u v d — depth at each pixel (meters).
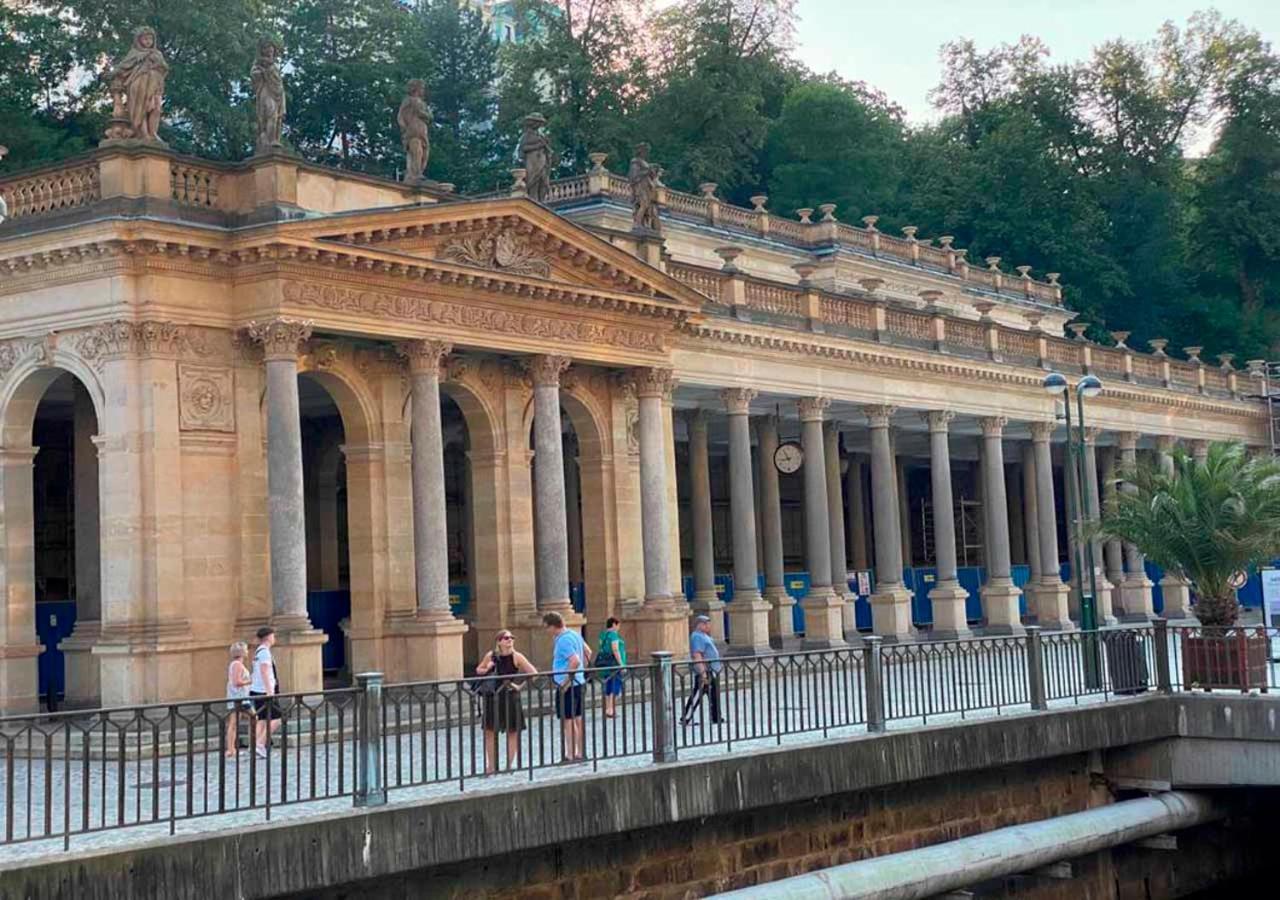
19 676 37.81
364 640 40.53
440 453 40.56
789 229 72.81
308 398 47.06
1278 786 34.50
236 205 37.78
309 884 20.33
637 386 48.31
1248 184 120.19
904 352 61.84
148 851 18.81
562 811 23.53
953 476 86.69
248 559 37.31
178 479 36.16
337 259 37.66
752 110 99.56
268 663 32.06
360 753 21.95
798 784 27.22
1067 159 119.81
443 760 28.58
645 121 97.69
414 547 41.34
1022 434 73.50
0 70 74.44
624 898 24.97
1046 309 88.19
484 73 106.69
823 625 57.84
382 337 39.53
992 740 31.31
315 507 50.72
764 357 55.94
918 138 122.38
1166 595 83.06
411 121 42.00
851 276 72.88
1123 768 35.84
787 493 76.44
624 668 26.66
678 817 25.19
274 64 37.94
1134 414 79.50
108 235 35.25
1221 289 124.44
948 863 28.69
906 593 61.72
